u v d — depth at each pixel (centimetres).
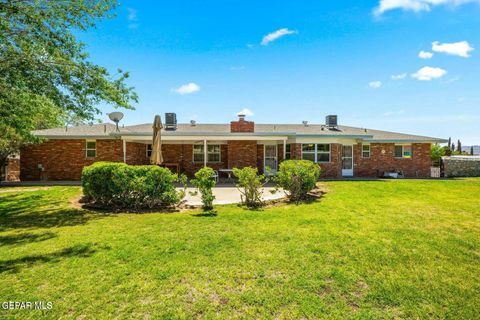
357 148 1934
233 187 1377
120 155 1703
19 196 1098
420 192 1147
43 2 800
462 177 1948
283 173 1000
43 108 1104
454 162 2122
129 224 672
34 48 840
